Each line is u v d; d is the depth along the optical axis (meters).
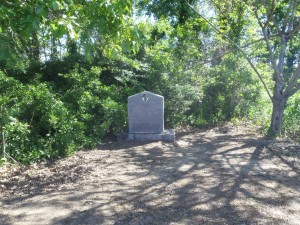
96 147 8.49
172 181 5.62
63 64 11.64
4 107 6.39
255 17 11.22
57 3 3.07
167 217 4.17
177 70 12.02
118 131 9.65
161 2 15.98
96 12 3.76
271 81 12.80
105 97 10.16
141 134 9.32
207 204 4.59
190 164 6.74
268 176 5.89
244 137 10.09
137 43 4.14
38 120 7.75
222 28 12.52
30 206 4.55
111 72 11.67
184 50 12.90
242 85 13.12
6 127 6.39
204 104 13.46
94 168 6.45
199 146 8.62
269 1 9.87
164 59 11.52
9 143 6.62
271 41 11.73
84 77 10.15
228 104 13.55
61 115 7.58
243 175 5.95
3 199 4.82
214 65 13.34
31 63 11.34
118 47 4.09
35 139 7.23
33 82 9.99
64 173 6.09
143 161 7.01
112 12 3.66
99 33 4.00
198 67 12.27
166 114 11.99
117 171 6.25
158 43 12.50
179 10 16.02
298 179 5.74
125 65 11.70
